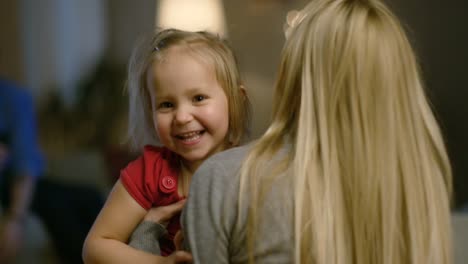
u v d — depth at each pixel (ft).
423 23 15.79
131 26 17.98
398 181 3.15
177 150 3.88
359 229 3.07
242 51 17.06
